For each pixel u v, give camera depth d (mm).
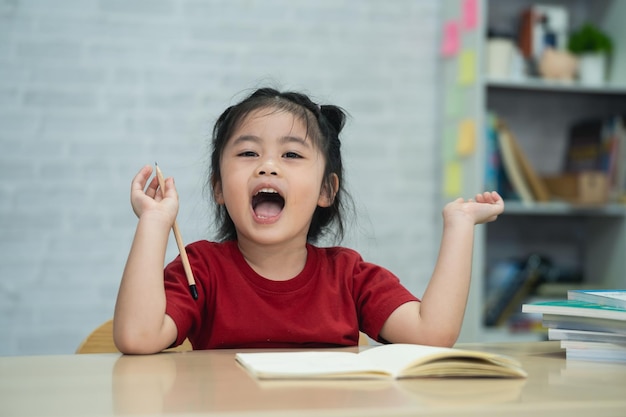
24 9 2766
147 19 2865
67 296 2791
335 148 1412
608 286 3139
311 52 3016
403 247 3092
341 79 3045
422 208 3111
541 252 3283
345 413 641
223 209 1406
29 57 2771
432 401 702
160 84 2877
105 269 2822
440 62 3129
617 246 3115
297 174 1246
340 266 1310
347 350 1154
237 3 2945
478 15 2846
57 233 2787
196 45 2908
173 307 1126
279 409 654
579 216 3316
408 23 3105
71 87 2805
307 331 1218
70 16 2803
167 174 2873
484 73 2934
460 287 1181
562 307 1082
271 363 883
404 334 1193
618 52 3119
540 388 794
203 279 1225
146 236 1100
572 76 3033
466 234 1202
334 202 1452
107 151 2832
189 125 2895
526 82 2924
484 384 814
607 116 3332
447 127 3066
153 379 825
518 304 2996
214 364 940
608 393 771
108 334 1399
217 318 1215
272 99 1302
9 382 811
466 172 2916
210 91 2918
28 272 2766
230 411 647
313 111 1331
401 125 3096
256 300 1229
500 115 3236
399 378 831
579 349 1068
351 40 3053
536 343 1269
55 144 2791
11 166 2760
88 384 797
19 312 2754
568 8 3299
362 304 1278
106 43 2832
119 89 2842
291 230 1238
